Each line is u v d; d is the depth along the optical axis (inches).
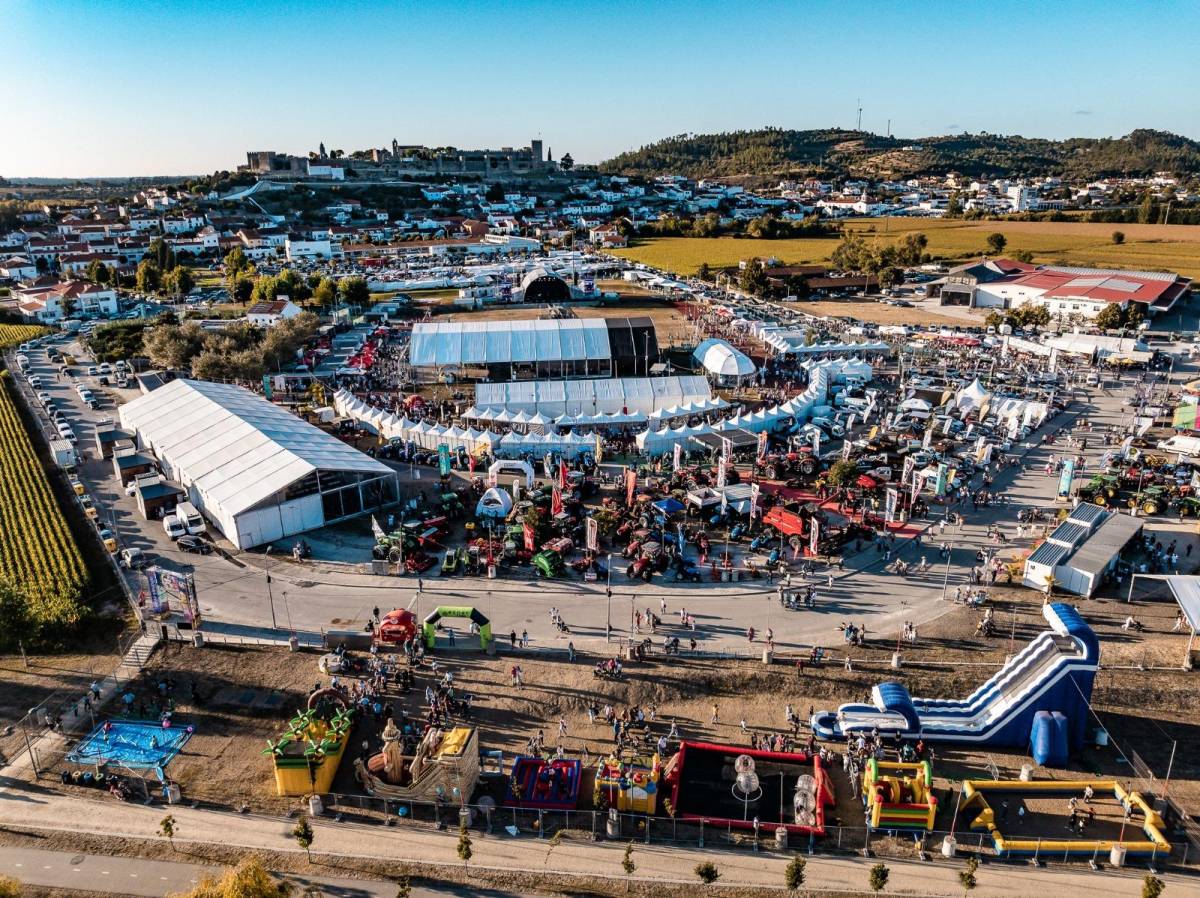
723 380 4810.5
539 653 2085.4
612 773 1619.1
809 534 2642.7
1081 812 1577.3
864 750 1717.5
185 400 3678.6
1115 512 2704.2
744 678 1983.3
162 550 2689.5
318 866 1434.5
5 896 1284.4
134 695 1930.4
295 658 2073.1
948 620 2247.8
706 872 1353.3
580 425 3791.8
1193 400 3909.9
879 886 1336.1
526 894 1380.4
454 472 3358.8
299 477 2736.2
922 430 3836.1
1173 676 1988.2
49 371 5300.2
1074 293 6914.4
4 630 1984.5
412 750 1724.9
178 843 1486.2
